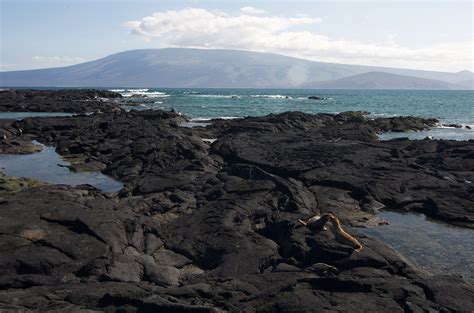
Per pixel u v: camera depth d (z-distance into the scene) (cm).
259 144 3300
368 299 1016
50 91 11869
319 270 1218
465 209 1928
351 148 3098
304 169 2522
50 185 2081
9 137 3884
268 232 1594
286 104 10225
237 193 1969
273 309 975
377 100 13375
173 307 948
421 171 2514
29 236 1301
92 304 1008
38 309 958
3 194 2030
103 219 1444
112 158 2988
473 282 1259
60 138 4006
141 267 1238
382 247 1388
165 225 1598
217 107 8831
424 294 1064
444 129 5600
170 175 2323
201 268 1343
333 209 1958
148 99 11400
